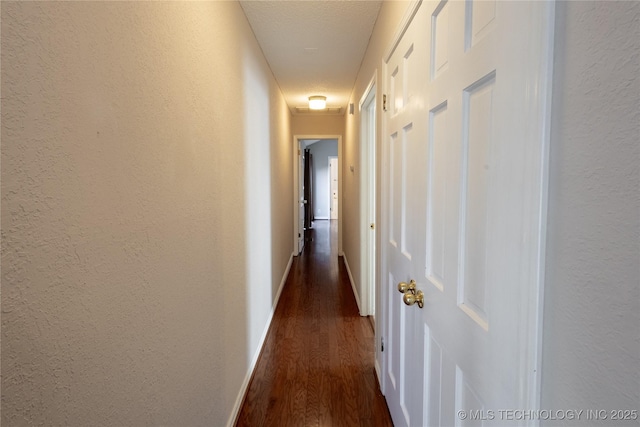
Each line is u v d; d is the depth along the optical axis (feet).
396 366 5.38
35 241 1.74
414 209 4.24
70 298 1.99
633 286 1.36
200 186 4.20
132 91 2.64
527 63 1.95
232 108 5.72
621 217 1.40
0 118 1.55
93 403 2.20
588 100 1.57
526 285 1.98
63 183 1.92
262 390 6.64
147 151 2.89
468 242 2.79
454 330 3.05
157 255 3.09
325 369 7.38
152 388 3.00
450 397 3.16
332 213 36.17
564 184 1.73
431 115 3.59
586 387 1.60
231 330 5.63
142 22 2.80
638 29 1.32
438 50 3.39
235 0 5.95
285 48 8.58
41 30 1.76
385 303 6.17
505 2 2.19
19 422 1.67
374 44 7.38
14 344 1.64
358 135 10.73
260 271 8.21
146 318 2.89
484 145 2.51
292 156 17.85
